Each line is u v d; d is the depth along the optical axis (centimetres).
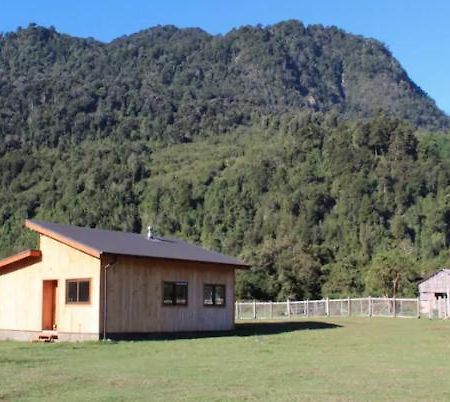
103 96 17425
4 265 2611
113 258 2362
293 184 10694
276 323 3472
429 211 9719
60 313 2425
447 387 1184
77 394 1112
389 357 1712
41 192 11556
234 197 10875
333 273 7000
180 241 3119
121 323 2375
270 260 6725
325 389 1160
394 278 6241
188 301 2634
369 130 11100
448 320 3731
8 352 1866
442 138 11406
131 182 11981
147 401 1042
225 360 1638
